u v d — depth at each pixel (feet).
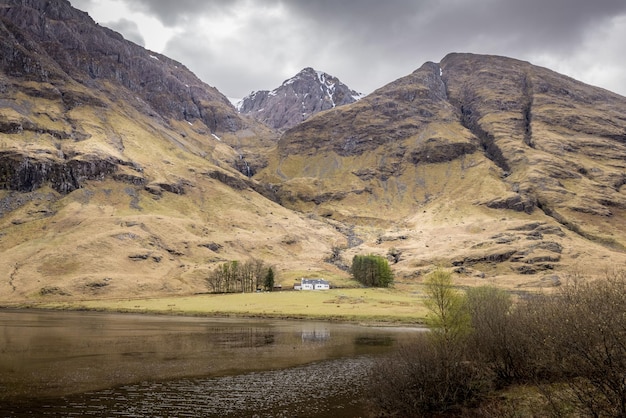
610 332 78.84
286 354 245.04
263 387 168.76
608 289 88.58
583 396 92.22
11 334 307.37
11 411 134.00
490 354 143.43
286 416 132.16
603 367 80.43
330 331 354.95
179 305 563.89
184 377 184.85
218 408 140.15
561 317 95.14
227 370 200.64
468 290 245.86
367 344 283.59
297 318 461.78
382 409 135.74
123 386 167.84
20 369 193.06
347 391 162.81
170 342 284.41
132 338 299.38
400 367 137.69
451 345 144.56
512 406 113.50
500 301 195.21
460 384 133.28
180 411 136.87
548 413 101.09
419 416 126.93
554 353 100.17
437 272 180.04
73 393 156.04
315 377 187.01
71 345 263.70
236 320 446.19
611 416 79.97
